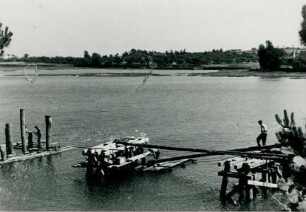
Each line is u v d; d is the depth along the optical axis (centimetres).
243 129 4691
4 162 3141
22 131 3372
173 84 13412
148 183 2648
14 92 10981
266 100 7906
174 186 2583
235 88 11038
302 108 6575
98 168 2741
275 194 2397
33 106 7456
